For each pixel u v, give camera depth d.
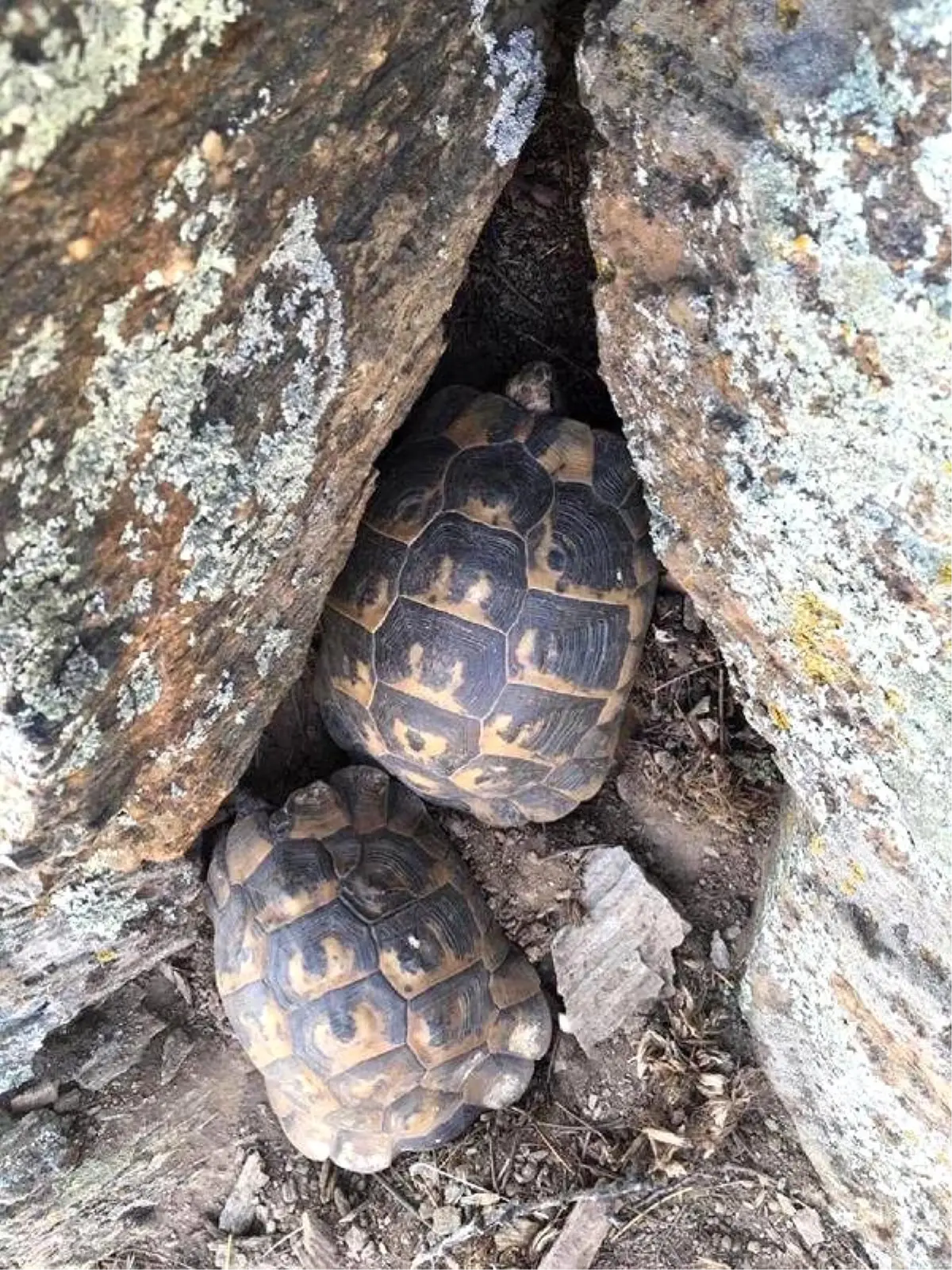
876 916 0.40
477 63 0.32
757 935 0.50
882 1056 0.43
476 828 0.56
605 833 0.56
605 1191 0.53
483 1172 0.55
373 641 0.47
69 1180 0.53
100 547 0.29
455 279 0.36
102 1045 0.54
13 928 0.41
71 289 0.25
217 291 0.28
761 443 0.32
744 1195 0.53
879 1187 0.48
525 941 0.55
